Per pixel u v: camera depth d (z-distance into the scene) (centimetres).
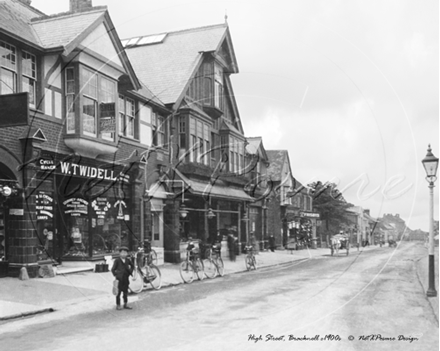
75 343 482
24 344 498
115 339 481
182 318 530
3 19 1012
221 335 458
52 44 1042
